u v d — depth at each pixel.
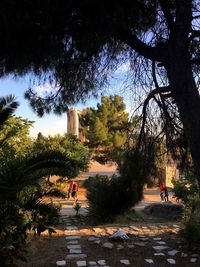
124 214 16.02
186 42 7.61
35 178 7.84
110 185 15.46
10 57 7.87
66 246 10.01
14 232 7.84
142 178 9.84
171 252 9.52
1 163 8.57
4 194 7.33
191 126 7.59
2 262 7.54
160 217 16.52
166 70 8.06
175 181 16.50
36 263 8.84
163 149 9.49
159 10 8.15
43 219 8.13
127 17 7.62
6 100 7.10
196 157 7.60
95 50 8.16
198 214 11.08
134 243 10.25
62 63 8.59
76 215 16.09
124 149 10.02
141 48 8.12
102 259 9.16
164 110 8.98
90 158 45.34
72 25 7.48
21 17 6.85
